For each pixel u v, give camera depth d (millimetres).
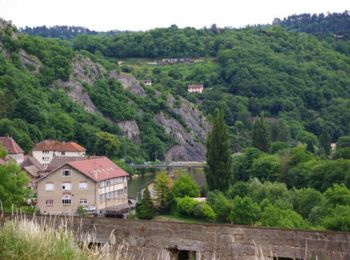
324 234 17438
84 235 20141
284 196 83688
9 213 21000
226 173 110312
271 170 123062
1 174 65438
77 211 100500
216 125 112688
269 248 18047
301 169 113750
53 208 106438
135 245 19797
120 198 117125
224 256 18672
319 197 77312
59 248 15102
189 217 93375
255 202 79188
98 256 15938
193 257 19344
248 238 18359
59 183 106688
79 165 109000
